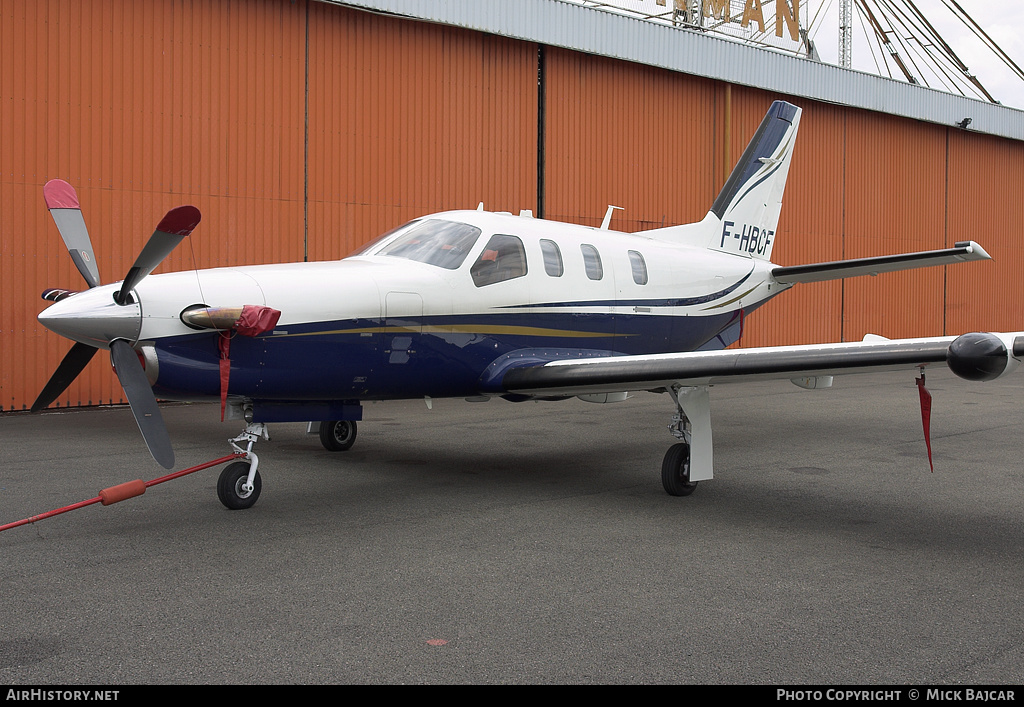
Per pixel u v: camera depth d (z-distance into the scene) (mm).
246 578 3658
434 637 3016
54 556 3953
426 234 5855
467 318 5609
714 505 5227
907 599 3498
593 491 5609
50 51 9328
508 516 4867
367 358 5168
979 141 19047
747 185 8734
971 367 3830
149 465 6254
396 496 5367
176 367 4516
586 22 13070
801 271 8086
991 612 3352
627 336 6797
